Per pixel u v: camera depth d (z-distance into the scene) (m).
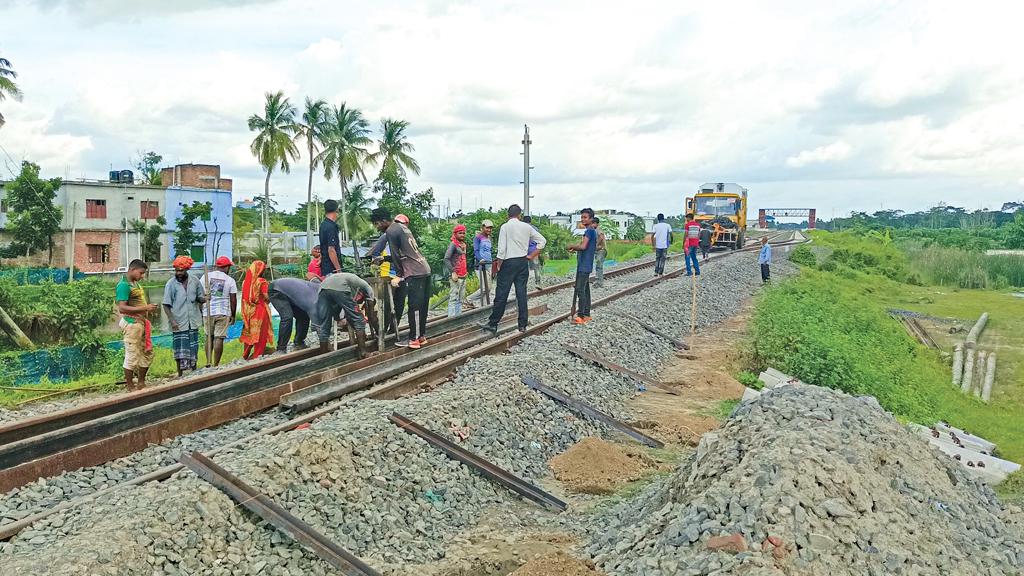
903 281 46.22
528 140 34.88
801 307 22.78
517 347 13.09
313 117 59.31
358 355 11.75
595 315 16.39
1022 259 47.47
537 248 14.05
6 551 5.48
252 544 5.98
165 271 46.38
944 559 5.67
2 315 21.77
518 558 6.55
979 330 29.33
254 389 9.77
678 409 11.98
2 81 30.12
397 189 61.88
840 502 5.82
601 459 9.16
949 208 151.12
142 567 5.30
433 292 27.39
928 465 7.25
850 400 7.93
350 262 21.39
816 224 138.12
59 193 44.81
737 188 42.28
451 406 9.20
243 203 87.88
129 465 7.52
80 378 15.98
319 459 7.08
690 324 19.69
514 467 8.83
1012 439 14.90
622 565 5.91
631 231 94.69
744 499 5.84
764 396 7.85
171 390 9.64
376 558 6.29
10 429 7.72
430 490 7.61
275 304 12.56
